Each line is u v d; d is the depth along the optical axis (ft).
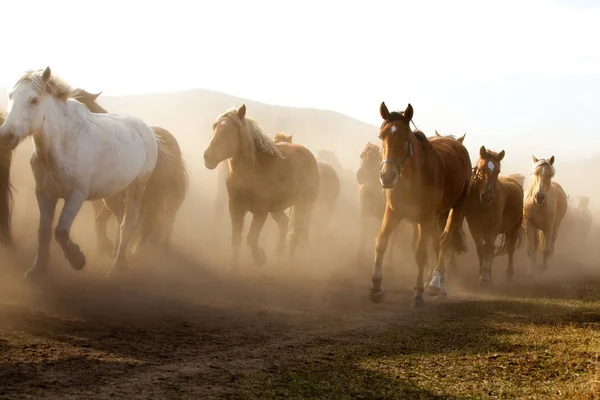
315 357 18.25
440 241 33.06
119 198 32.63
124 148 28.37
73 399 13.47
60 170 25.04
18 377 14.65
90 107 31.89
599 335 22.13
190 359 17.42
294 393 14.67
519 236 44.04
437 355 18.84
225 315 23.71
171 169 34.63
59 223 25.11
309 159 40.01
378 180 42.57
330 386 15.30
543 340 21.24
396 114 27.27
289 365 17.21
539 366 17.69
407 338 21.42
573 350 19.63
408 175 27.61
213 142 32.48
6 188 25.49
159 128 35.24
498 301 30.89
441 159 30.30
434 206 29.14
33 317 20.34
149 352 17.87
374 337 21.57
